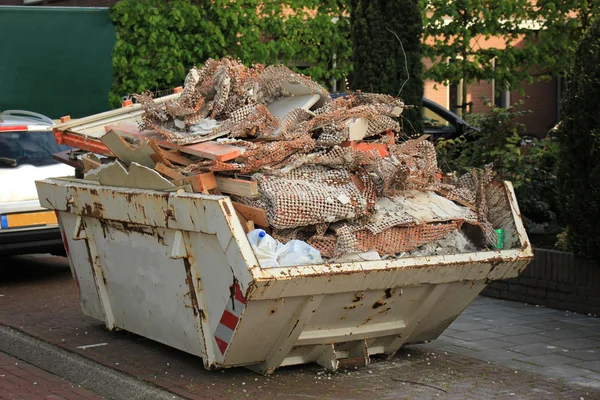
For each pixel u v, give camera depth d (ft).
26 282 34.60
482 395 19.75
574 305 28.89
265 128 21.49
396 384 20.45
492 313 28.78
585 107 26.99
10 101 45.37
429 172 22.25
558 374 21.61
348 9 47.93
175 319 21.09
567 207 27.89
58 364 23.12
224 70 22.44
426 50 47.78
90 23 46.06
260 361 20.44
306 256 18.95
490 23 47.21
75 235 24.09
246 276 17.79
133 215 21.15
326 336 20.42
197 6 45.21
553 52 49.14
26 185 33.22
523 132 37.99
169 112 21.99
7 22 44.80
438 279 20.47
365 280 19.24
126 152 21.80
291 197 19.31
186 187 19.81
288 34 46.26
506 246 21.91
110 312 24.31
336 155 20.65
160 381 20.51
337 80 48.91
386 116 22.59
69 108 46.44
